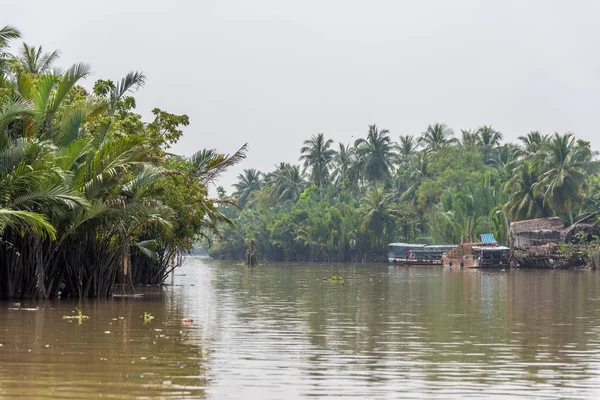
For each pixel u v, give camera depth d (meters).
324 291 39.62
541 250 83.38
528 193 87.38
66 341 18.53
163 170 31.11
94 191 27.91
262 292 38.44
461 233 92.62
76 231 29.91
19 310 25.88
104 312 25.86
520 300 33.81
